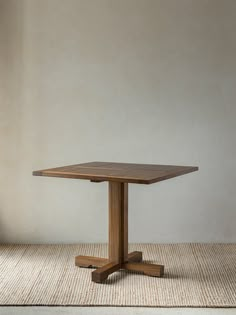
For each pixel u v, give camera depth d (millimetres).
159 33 4660
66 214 4797
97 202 4793
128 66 4691
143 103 4707
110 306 3281
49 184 4785
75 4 4672
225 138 4691
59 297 3418
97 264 4004
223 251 4508
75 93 4727
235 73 4648
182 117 4699
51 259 4281
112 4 4660
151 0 4645
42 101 4738
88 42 4691
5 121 4762
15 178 4781
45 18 4688
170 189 4758
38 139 4762
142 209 4777
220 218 4750
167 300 3371
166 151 4727
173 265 4113
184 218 4770
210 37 4641
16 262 4203
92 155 4762
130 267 3891
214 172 4719
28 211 4801
